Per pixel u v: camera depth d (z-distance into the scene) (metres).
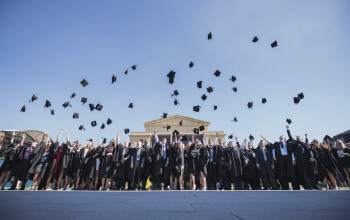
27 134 11.52
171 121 19.62
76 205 1.39
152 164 6.39
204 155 6.09
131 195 2.36
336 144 6.38
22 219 0.93
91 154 6.70
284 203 1.53
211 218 0.99
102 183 6.03
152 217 1.01
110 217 1.00
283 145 6.23
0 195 2.11
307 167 5.78
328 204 1.45
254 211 1.17
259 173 6.32
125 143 6.61
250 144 6.99
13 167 6.19
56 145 6.19
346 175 6.10
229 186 6.51
